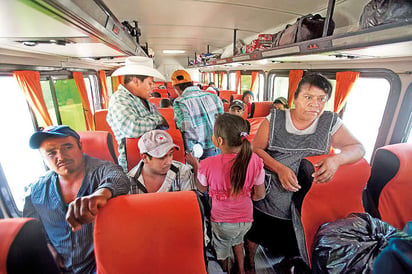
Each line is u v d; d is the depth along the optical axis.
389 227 1.09
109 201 0.79
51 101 3.04
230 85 8.89
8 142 2.21
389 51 1.68
